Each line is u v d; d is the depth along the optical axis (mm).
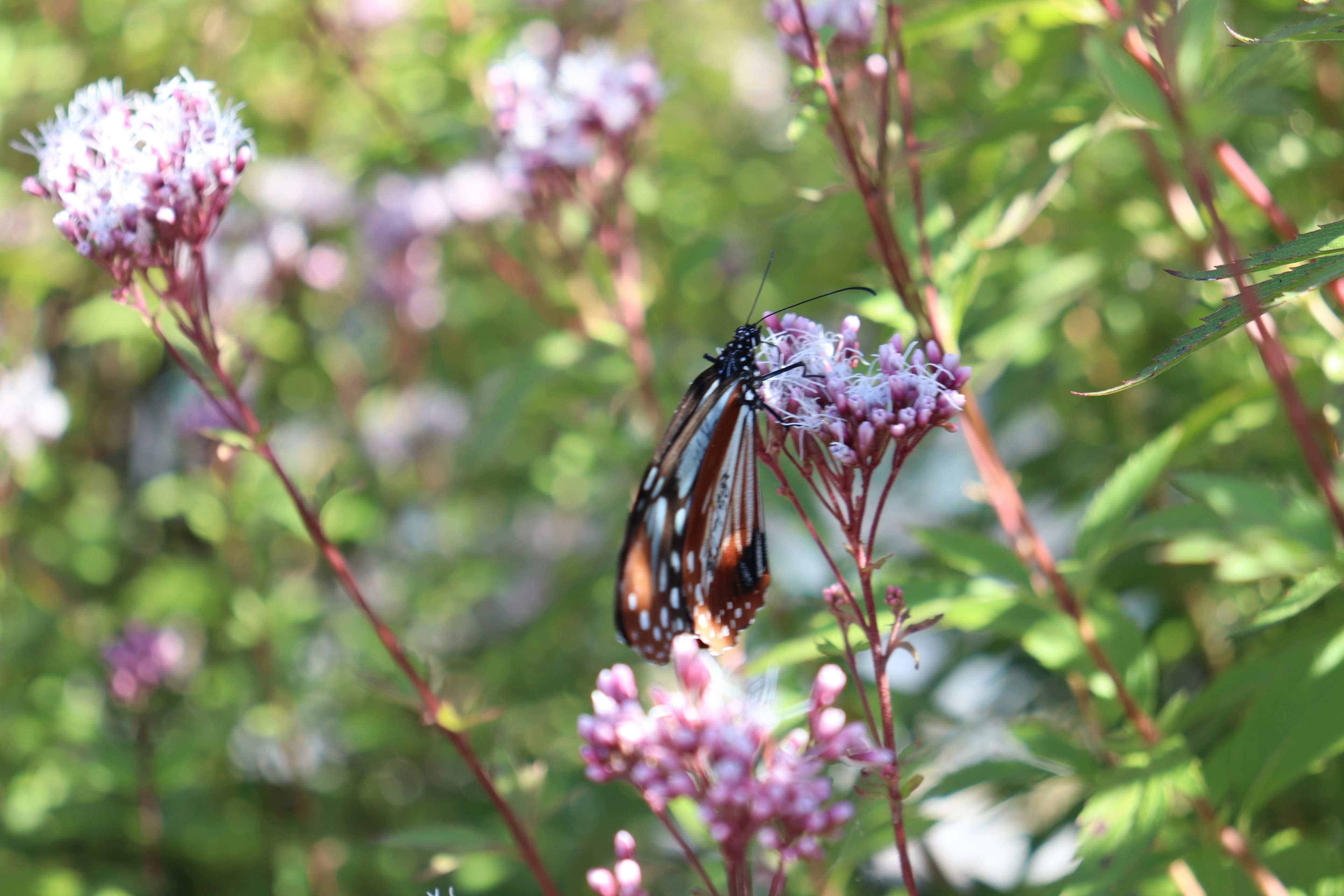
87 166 737
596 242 885
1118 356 854
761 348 721
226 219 1006
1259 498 734
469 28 882
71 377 1162
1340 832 776
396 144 882
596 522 1104
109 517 1026
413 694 749
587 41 916
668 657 744
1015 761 735
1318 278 667
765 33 1214
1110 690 745
